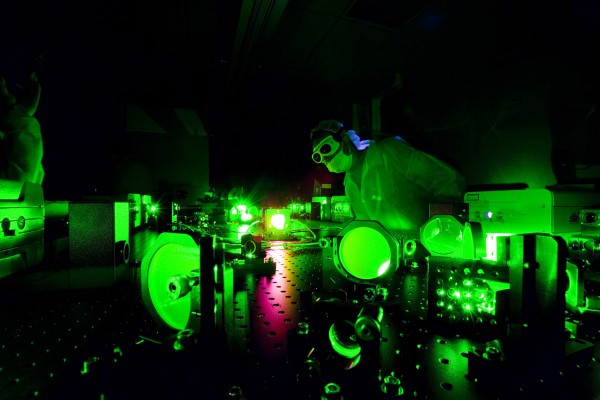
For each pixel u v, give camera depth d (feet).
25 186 8.48
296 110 35.37
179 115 36.86
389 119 27.86
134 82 31.71
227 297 5.41
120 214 8.97
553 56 16.74
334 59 22.07
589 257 9.68
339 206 25.39
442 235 8.93
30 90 12.93
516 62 19.03
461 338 5.16
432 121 25.26
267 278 9.36
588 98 14.80
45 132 19.67
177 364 3.59
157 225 22.50
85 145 24.25
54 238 13.83
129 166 32.83
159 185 36.65
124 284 8.50
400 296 7.46
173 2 20.35
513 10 15.51
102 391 3.44
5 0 14.40
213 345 3.73
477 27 17.24
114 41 24.56
